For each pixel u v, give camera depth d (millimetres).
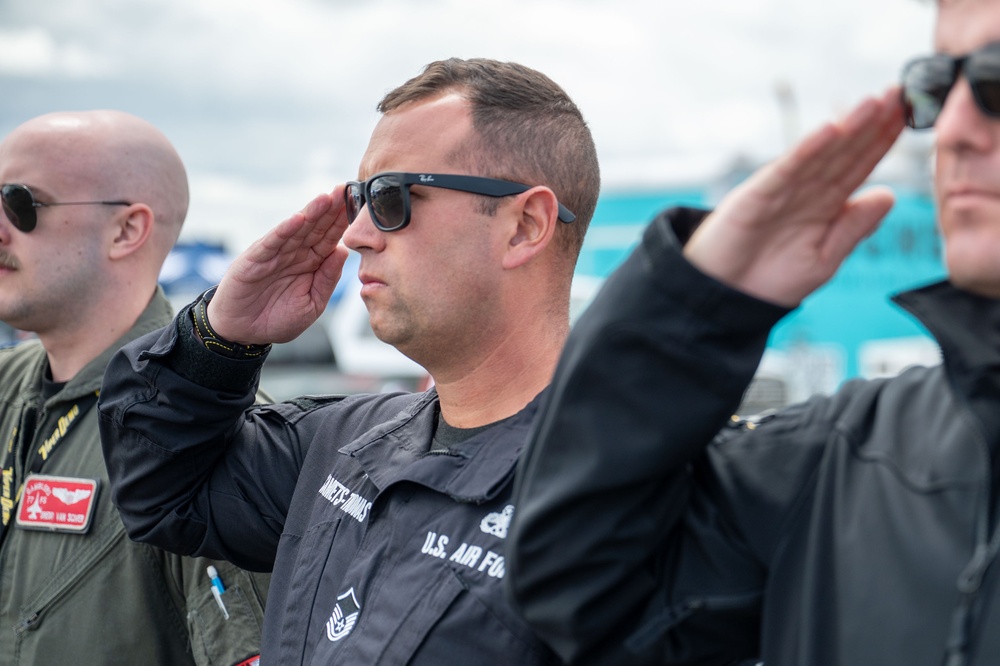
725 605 970
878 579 861
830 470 944
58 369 2197
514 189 1434
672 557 1017
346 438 1650
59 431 2088
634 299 943
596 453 938
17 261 2121
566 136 1525
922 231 8391
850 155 871
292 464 1744
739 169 8062
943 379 921
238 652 1789
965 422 854
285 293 1744
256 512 1733
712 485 1024
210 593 1841
